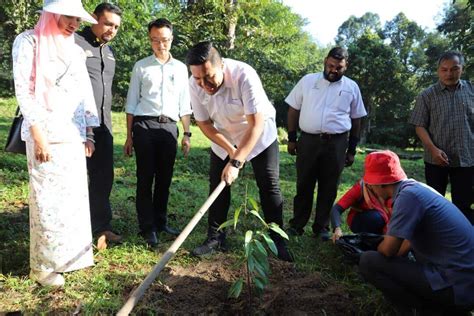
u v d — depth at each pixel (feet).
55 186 10.37
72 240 10.72
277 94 58.90
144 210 13.60
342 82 14.52
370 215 13.05
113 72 13.33
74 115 10.71
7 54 57.72
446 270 9.20
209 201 9.99
